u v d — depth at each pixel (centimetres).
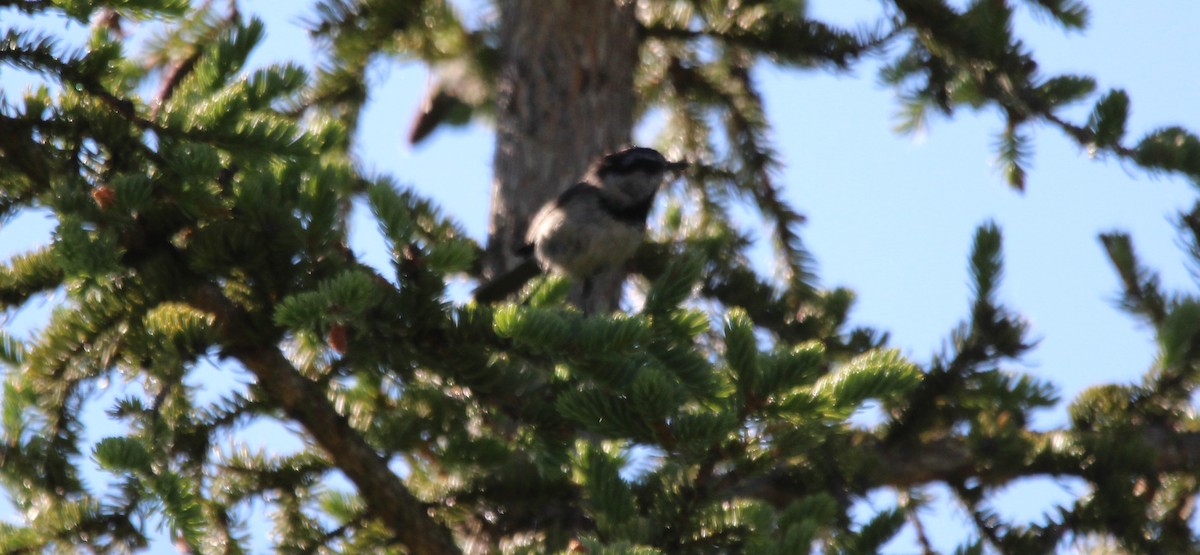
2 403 725
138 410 690
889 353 623
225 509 752
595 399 608
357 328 689
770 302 1238
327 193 687
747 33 1259
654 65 1395
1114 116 1062
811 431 616
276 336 720
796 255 1371
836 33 1214
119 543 663
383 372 740
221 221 694
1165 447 941
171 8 709
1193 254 1045
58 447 725
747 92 1375
